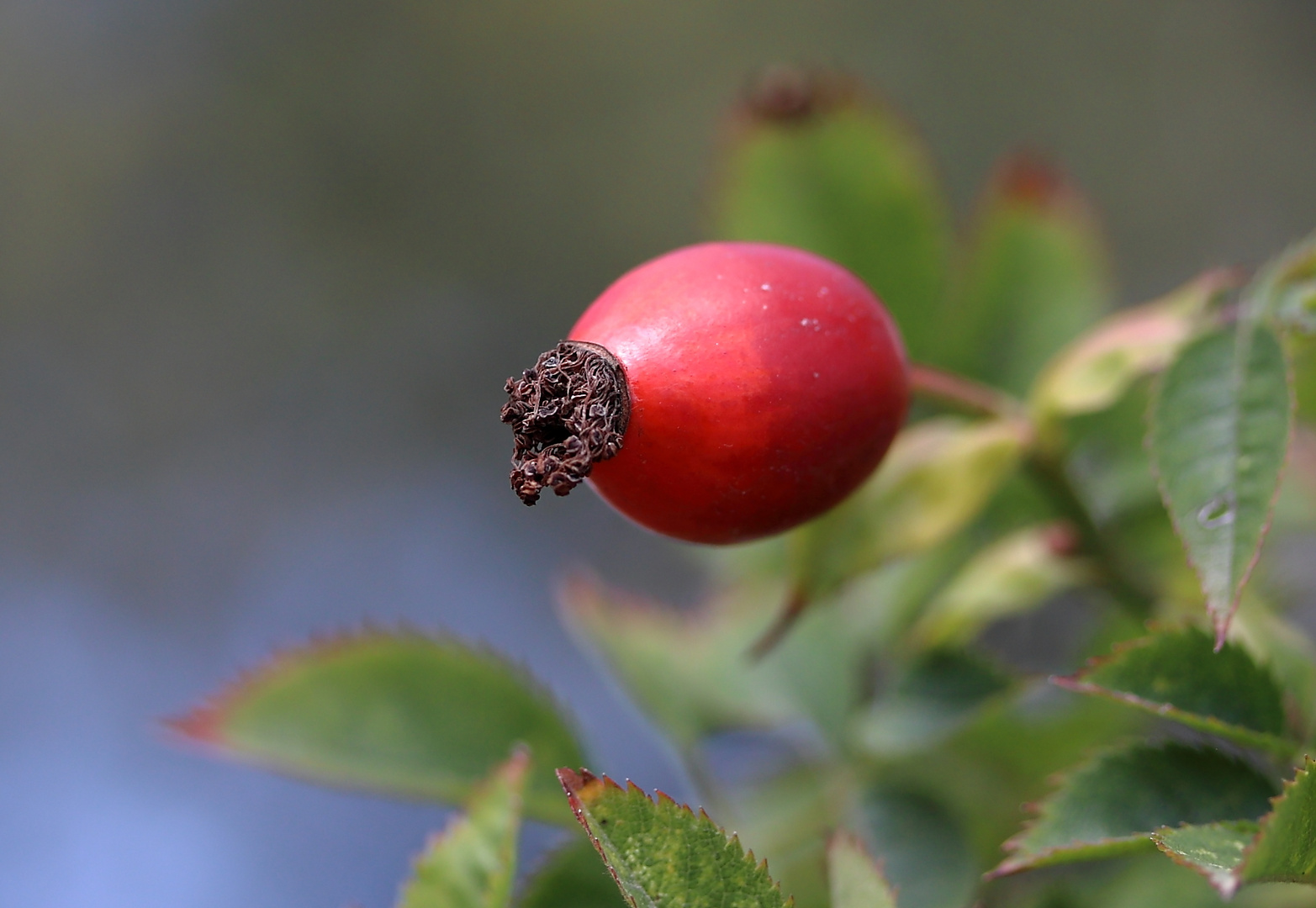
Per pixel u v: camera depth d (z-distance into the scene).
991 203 0.38
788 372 0.35
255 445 0.76
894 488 0.36
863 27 0.79
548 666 0.63
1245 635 0.36
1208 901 0.35
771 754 0.37
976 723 0.37
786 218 0.38
